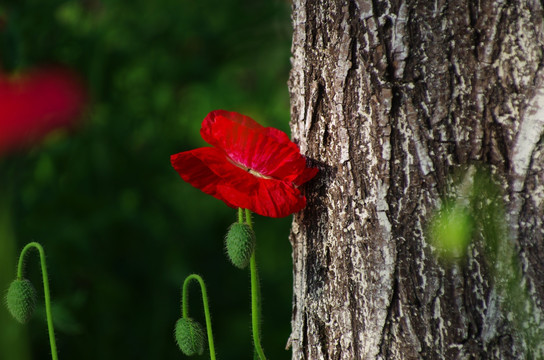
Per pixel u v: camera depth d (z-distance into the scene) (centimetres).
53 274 200
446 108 163
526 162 162
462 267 163
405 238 164
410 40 163
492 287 162
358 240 165
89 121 206
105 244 206
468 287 163
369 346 166
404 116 163
